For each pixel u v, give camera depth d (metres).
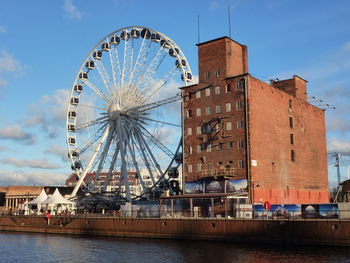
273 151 79.62
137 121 92.06
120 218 73.12
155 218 68.50
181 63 92.06
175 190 87.69
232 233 60.28
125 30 98.69
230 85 78.19
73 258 52.78
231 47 81.50
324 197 96.75
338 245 52.53
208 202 71.56
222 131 77.75
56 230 83.75
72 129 102.69
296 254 49.41
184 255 51.34
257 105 77.19
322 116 102.38
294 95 92.75
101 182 120.56
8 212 107.75
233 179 74.38
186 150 82.44
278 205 59.19
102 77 98.44
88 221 78.31
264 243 57.44
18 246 64.75
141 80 93.81
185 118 83.94
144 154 90.62
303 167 89.31
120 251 56.47
